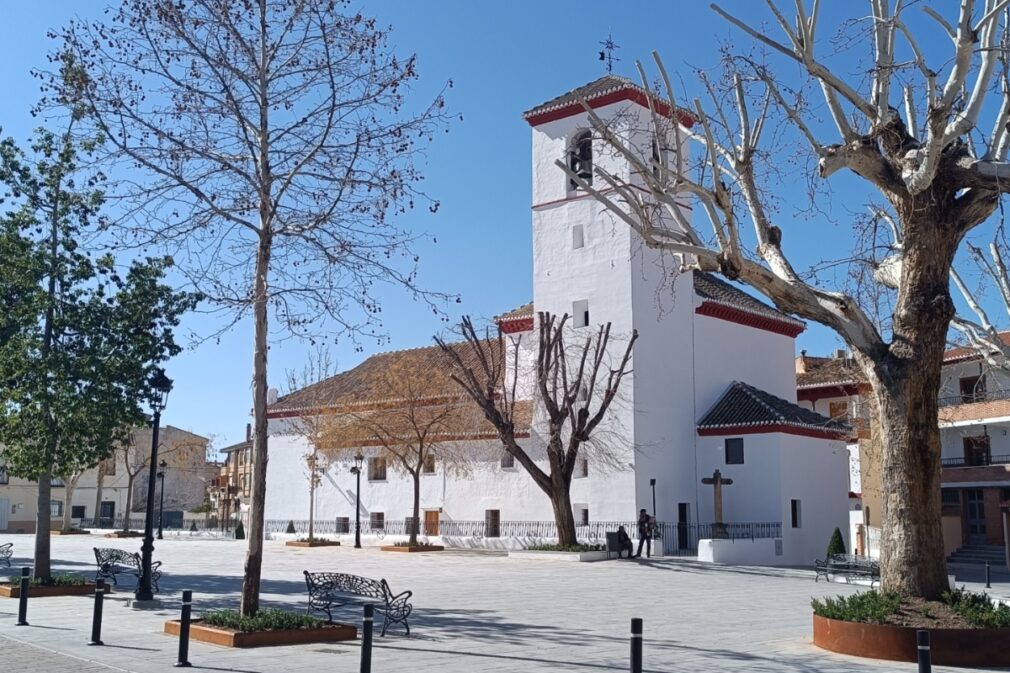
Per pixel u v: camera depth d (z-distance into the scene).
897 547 13.72
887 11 14.28
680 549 39.03
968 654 12.30
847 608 13.74
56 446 21.39
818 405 49.78
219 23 15.27
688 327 42.00
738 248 14.50
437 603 20.27
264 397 15.12
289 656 12.93
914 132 15.24
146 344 22.20
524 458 35.44
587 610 19.06
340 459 48.12
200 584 24.61
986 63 13.27
